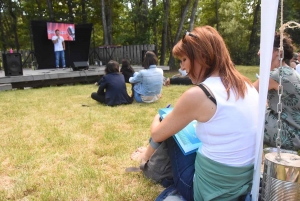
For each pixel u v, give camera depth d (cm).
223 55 128
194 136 156
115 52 1360
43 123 364
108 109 445
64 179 202
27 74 912
